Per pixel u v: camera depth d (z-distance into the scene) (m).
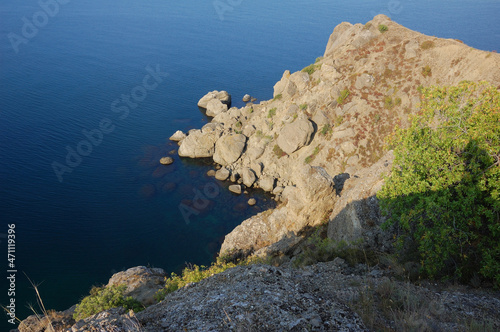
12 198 59.81
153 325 6.49
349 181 30.19
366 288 8.83
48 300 40.09
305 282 8.82
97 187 62.53
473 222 13.45
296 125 59.53
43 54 151.00
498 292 10.88
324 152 57.97
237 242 32.12
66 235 51.41
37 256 47.19
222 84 125.94
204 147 69.19
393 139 16.78
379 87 59.94
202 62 155.12
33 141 79.25
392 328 6.75
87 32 199.00
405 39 64.50
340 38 80.25
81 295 41.00
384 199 15.70
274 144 63.88
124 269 45.28
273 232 31.84
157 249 48.50
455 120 14.79
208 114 93.56
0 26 191.00
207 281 9.16
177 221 53.50
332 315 6.52
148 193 60.34
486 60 51.16
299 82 68.56
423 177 14.71
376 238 18.81
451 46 57.56
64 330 6.21
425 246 12.94
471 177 13.09
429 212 13.21
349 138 57.06
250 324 5.98
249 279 8.25
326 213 29.47
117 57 154.62
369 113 58.12
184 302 7.60
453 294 9.91
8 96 103.94
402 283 10.42
